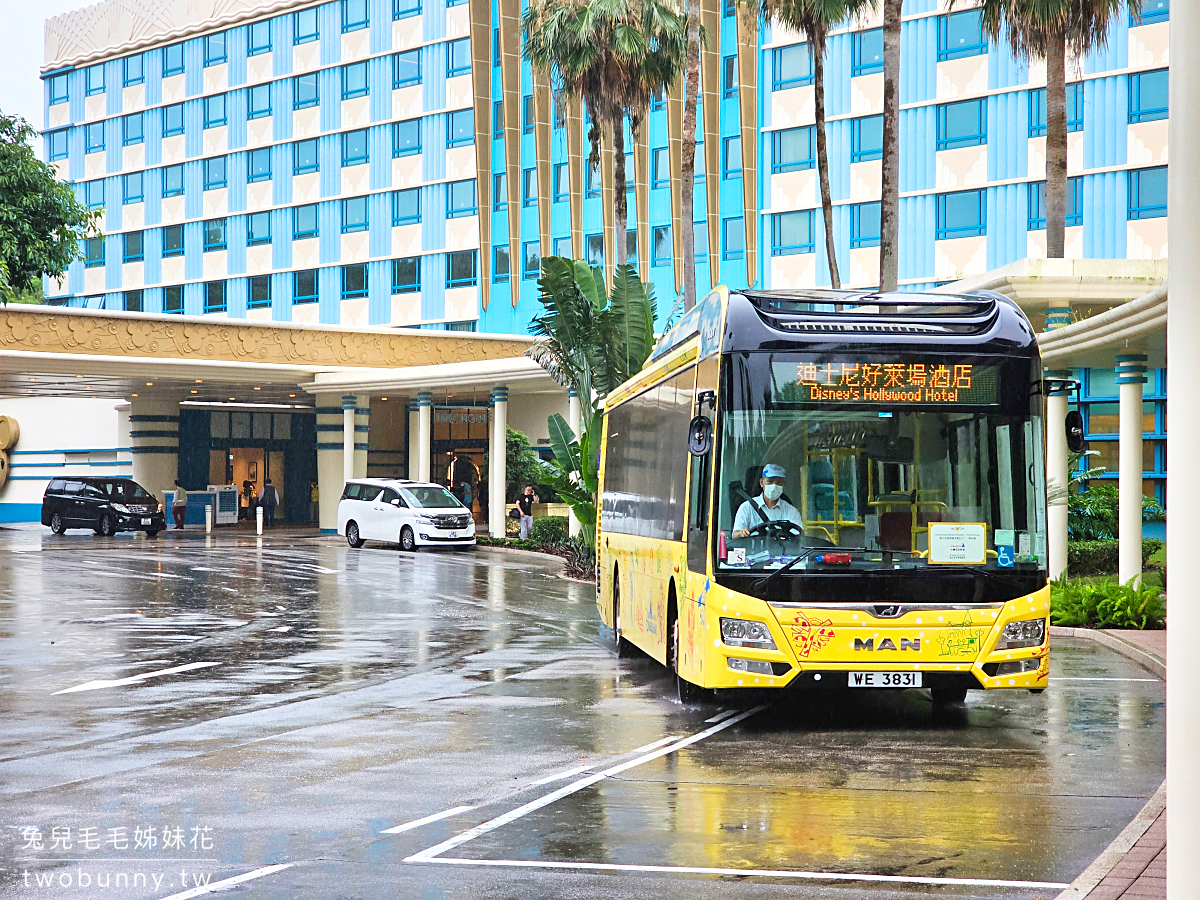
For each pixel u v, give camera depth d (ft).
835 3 99.35
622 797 27.35
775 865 21.90
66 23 239.50
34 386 156.04
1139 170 142.20
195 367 142.20
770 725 36.81
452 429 181.57
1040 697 42.32
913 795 27.58
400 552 128.77
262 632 61.46
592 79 115.96
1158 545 96.78
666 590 42.63
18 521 201.87
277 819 25.38
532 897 20.10
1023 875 21.30
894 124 87.86
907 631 35.14
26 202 87.76
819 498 35.81
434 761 31.35
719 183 177.47
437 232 200.23
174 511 167.63
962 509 35.73
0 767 30.76
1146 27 141.08
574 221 189.88
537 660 51.80
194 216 224.33
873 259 163.53
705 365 37.86
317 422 162.09
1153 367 74.23
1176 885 15.72
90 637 59.11
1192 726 15.71
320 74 210.59
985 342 36.35
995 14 95.81
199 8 222.07
